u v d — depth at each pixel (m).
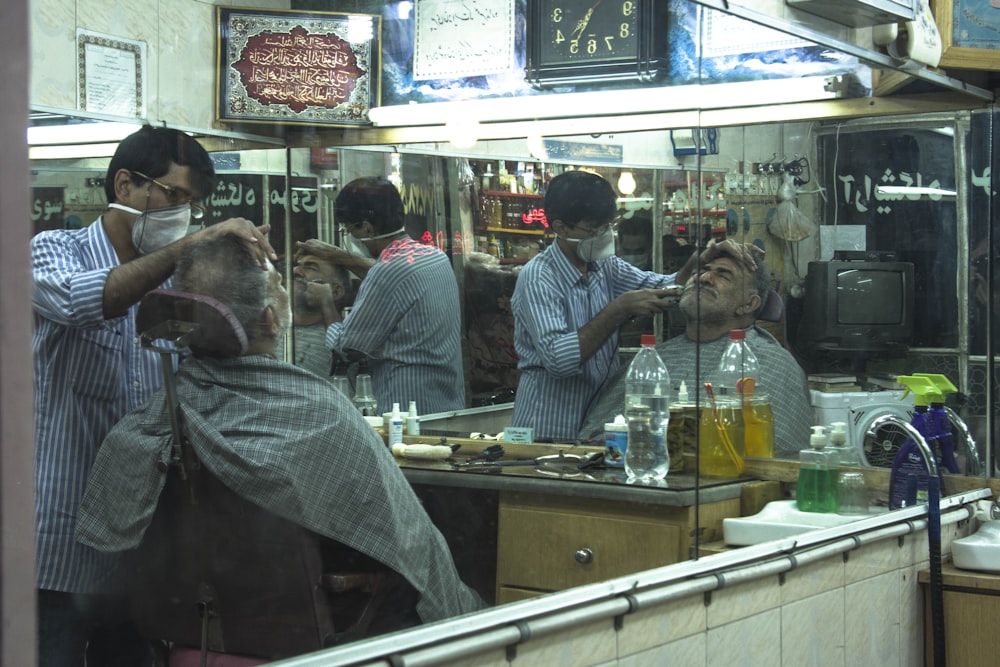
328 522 1.69
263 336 1.71
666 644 1.96
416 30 2.24
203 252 1.63
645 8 2.47
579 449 2.22
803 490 2.56
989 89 3.12
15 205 0.87
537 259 2.31
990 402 3.20
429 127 2.24
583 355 2.29
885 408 2.89
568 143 2.41
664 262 2.46
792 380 2.64
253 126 1.89
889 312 2.90
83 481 1.44
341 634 1.65
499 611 1.67
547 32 2.41
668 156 2.49
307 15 2.01
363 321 1.97
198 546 1.56
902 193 2.96
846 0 2.43
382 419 2.00
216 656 1.57
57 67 1.43
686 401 2.34
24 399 0.87
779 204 2.67
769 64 2.63
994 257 3.14
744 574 2.14
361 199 2.06
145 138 1.57
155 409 1.53
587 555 2.00
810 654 2.42
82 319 1.43
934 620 2.80
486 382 2.20
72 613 1.43
